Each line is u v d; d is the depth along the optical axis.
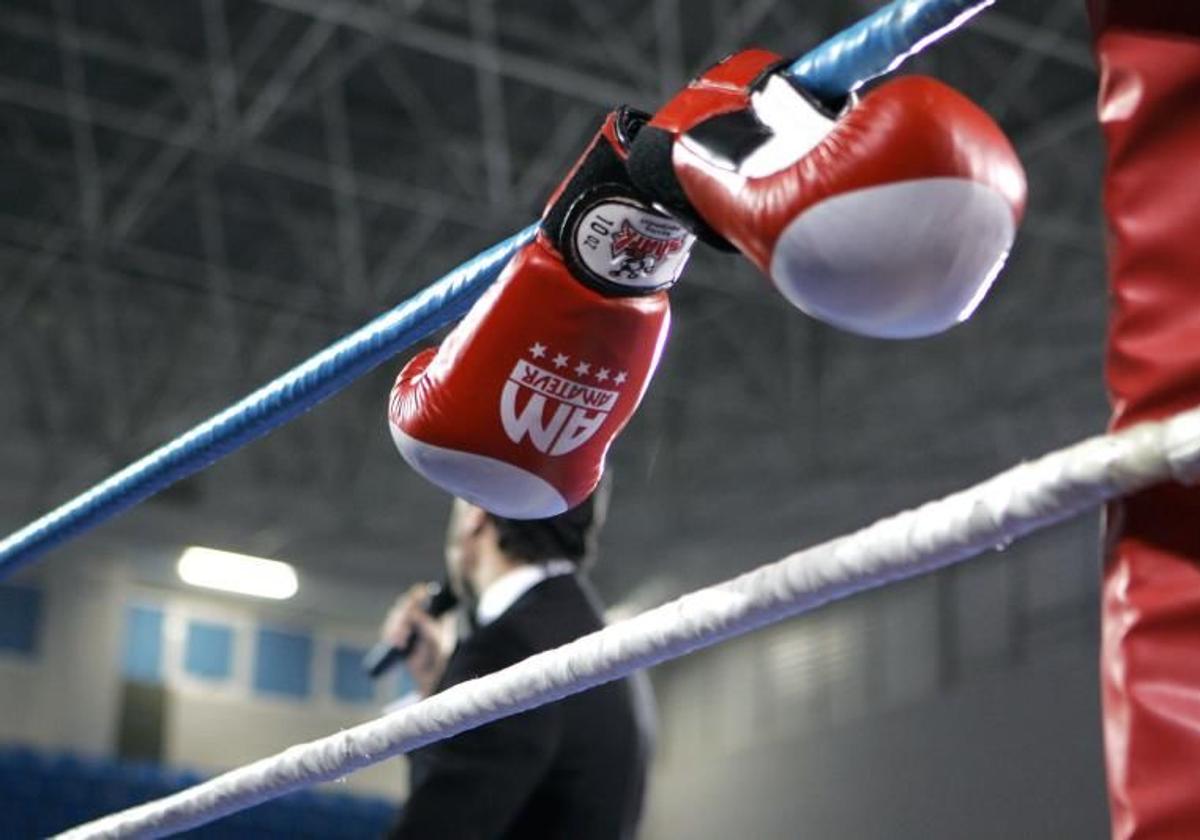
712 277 12.65
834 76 0.95
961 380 12.98
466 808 1.65
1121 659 0.77
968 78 11.01
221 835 9.38
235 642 16.02
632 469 15.05
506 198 11.40
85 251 12.66
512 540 1.81
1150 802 0.74
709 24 10.70
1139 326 0.79
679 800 15.81
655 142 0.96
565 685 1.05
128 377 13.96
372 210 12.66
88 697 14.83
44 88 11.37
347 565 15.67
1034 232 11.62
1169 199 0.79
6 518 14.20
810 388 13.58
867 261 0.80
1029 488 0.74
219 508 14.83
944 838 12.88
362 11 9.92
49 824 10.09
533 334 1.06
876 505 13.96
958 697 13.14
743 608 0.89
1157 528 0.77
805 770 14.41
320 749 1.28
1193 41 0.79
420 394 1.10
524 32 10.52
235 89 11.10
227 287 13.07
